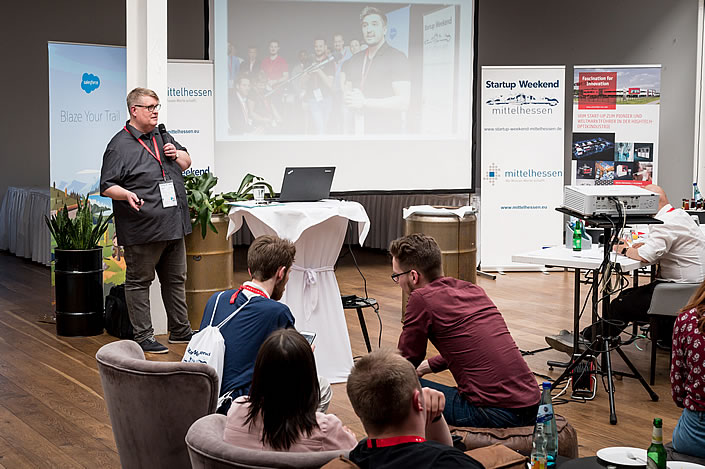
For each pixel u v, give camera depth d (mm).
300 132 8516
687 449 2881
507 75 8734
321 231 4777
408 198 9586
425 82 8688
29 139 10672
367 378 1938
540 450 2562
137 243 5508
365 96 8609
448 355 3227
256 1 8273
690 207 8000
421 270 3381
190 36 10766
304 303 4816
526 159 8820
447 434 2410
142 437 2898
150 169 5516
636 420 4398
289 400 2238
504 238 8867
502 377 3135
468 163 8844
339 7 8469
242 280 8422
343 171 8648
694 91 9555
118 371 2873
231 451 2131
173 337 5879
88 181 6645
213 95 7801
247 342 3143
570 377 5086
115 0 10680
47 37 10523
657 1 9672
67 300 5984
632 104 8852
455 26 8688
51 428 4164
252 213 4828
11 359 5418
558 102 8797
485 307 3275
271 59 8375
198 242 6031
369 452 1935
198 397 2832
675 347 2932
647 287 5156
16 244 9633
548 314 6816
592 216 4832
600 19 10062
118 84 6820
